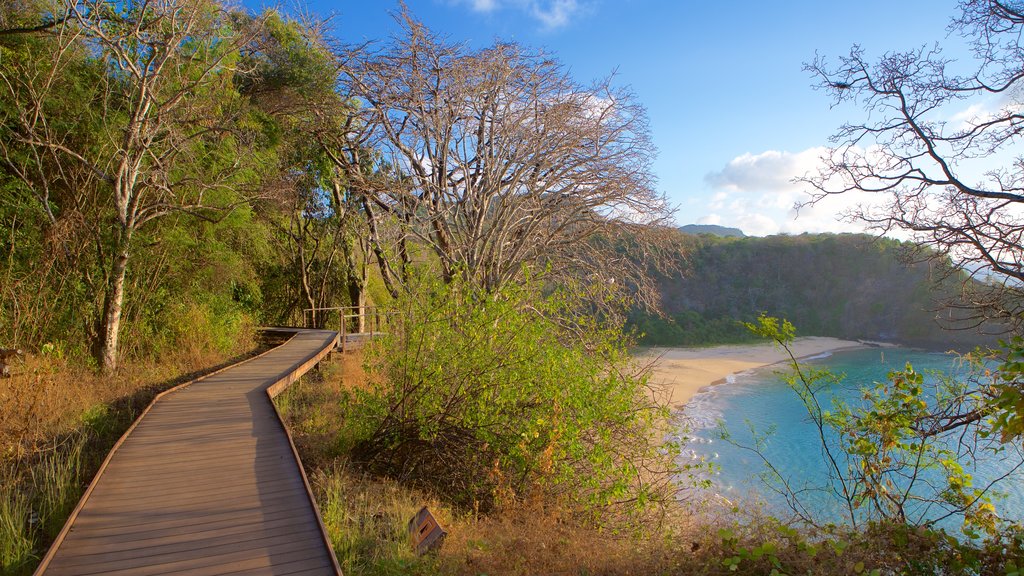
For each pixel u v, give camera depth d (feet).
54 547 13.88
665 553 17.51
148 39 33.17
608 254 57.82
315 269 81.56
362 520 19.03
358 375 43.83
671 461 27.20
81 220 32.73
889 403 16.60
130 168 34.91
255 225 56.24
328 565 13.87
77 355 33.78
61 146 30.68
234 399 30.07
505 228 51.44
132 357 39.01
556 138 52.01
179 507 16.69
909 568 14.14
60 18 31.22
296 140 60.95
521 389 25.81
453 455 25.59
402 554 16.30
